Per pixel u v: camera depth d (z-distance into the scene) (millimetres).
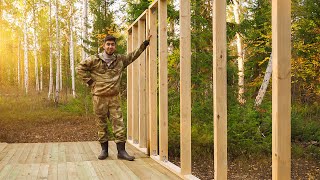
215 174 3570
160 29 5289
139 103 6754
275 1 2666
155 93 5887
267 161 7758
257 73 15859
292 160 8336
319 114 13930
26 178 4355
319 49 13172
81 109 15680
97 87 5680
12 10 27297
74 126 12875
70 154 6270
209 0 9719
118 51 12484
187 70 4516
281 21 2664
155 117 5887
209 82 8508
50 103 20688
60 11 29719
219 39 3551
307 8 13031
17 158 5887
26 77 28156
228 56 9195
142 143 6715
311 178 6941
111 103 5734
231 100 8562
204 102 8102
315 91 14562
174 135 7590
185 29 4516
